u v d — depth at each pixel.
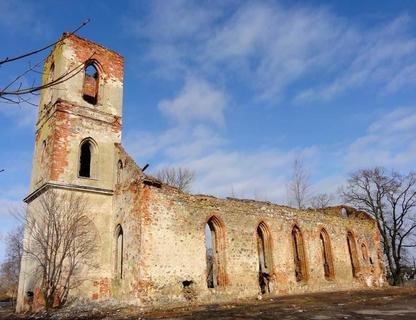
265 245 24.45
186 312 16.20
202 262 20.14
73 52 22.52
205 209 21.36
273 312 15.61
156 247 18.48
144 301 17.30
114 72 24.06
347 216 34.59
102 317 15.68
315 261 27.05
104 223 20.72
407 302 18.56
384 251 39.72
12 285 46.97
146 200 18.81
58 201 19.33
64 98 21.16
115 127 22.92
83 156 23.19
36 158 22.89
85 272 19.30
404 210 38.84
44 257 18.03
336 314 14.65
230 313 15.47
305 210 28.02
